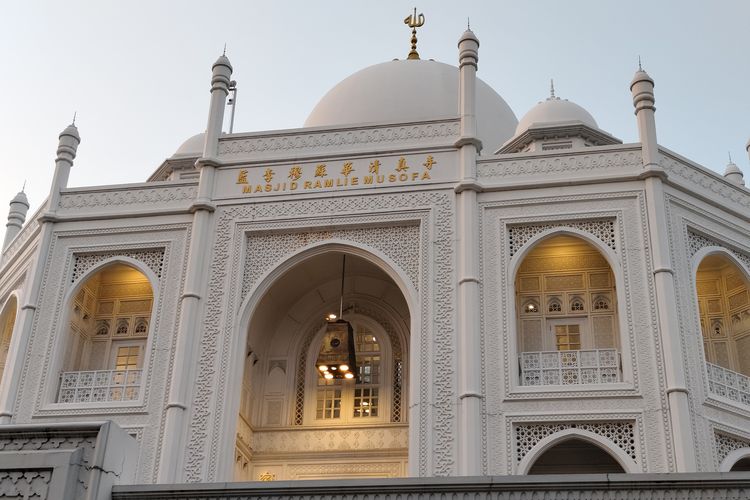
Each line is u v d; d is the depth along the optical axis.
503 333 16.52
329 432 19.81
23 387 17.69
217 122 19.42
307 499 10.54
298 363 20.73
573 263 18.86
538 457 16.03
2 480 10.09
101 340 19.91
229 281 17.89
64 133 20.23
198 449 16.48
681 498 9.95
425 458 15.73
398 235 17.95
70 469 10.02
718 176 18.53
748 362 18.64
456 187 17.77
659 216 17.02
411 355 16.70
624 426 15.77
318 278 20.31
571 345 18.27
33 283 18.56
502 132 23.98
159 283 18.23
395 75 24.36
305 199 18.38
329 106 24.16
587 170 17.73
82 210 19.25
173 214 18.86
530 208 17.56
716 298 19.50
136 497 10.34
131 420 17.05
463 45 19.16
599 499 10.05
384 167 18.36
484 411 15.96
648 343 16.17
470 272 16.97
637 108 18.19
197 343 17.39
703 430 15.65
